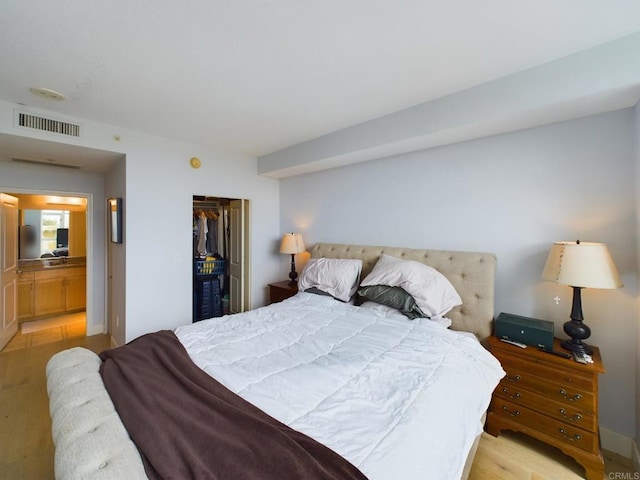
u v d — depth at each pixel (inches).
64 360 60.9
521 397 74.4
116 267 129.0
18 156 115.0
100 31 56.7
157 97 85.7
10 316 141.7
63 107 92.2
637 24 54.9
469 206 96.6
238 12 51.9
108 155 113.5
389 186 117.6
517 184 87.1
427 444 39.2
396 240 116.2
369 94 84.0
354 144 108.6
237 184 148.3
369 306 97.3
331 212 140.7
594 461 63.7
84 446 36.3
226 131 114.7
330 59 67.1
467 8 51.2
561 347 73.4
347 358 61.3
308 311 95.5
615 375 72.9
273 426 38.9
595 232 75.5
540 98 68.9
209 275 174.9
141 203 115.4
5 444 74.8
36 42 59.9
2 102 87.1
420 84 78.4
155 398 46.3
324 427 40.9
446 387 52.4
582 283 65.0
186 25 55.3
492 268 89.0
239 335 74.5
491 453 72.4
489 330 87.4
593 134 75.2
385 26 55.9
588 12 51.8
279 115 99.3
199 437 37.9
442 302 88.0
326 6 50.6
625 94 62.9
